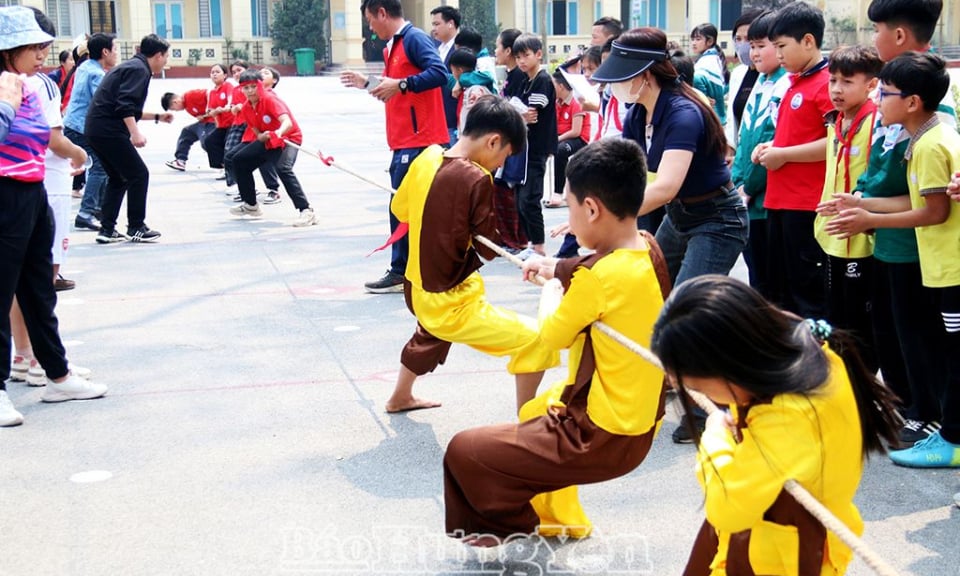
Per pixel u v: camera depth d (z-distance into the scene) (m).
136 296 7.38
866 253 4.63
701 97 4.48
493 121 4.34
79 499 4.05
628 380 3.17
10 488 4.16
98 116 9.03
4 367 4.86
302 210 10.30
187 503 4.01
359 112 25.36
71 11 38.59
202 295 7.41
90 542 3.69
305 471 4.32
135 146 9.26
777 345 2.19
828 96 5.05
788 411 2.25
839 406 2.28
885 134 4.27
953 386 4.20
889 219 4.05
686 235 4.72
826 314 5.02
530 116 7.99
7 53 4.84
